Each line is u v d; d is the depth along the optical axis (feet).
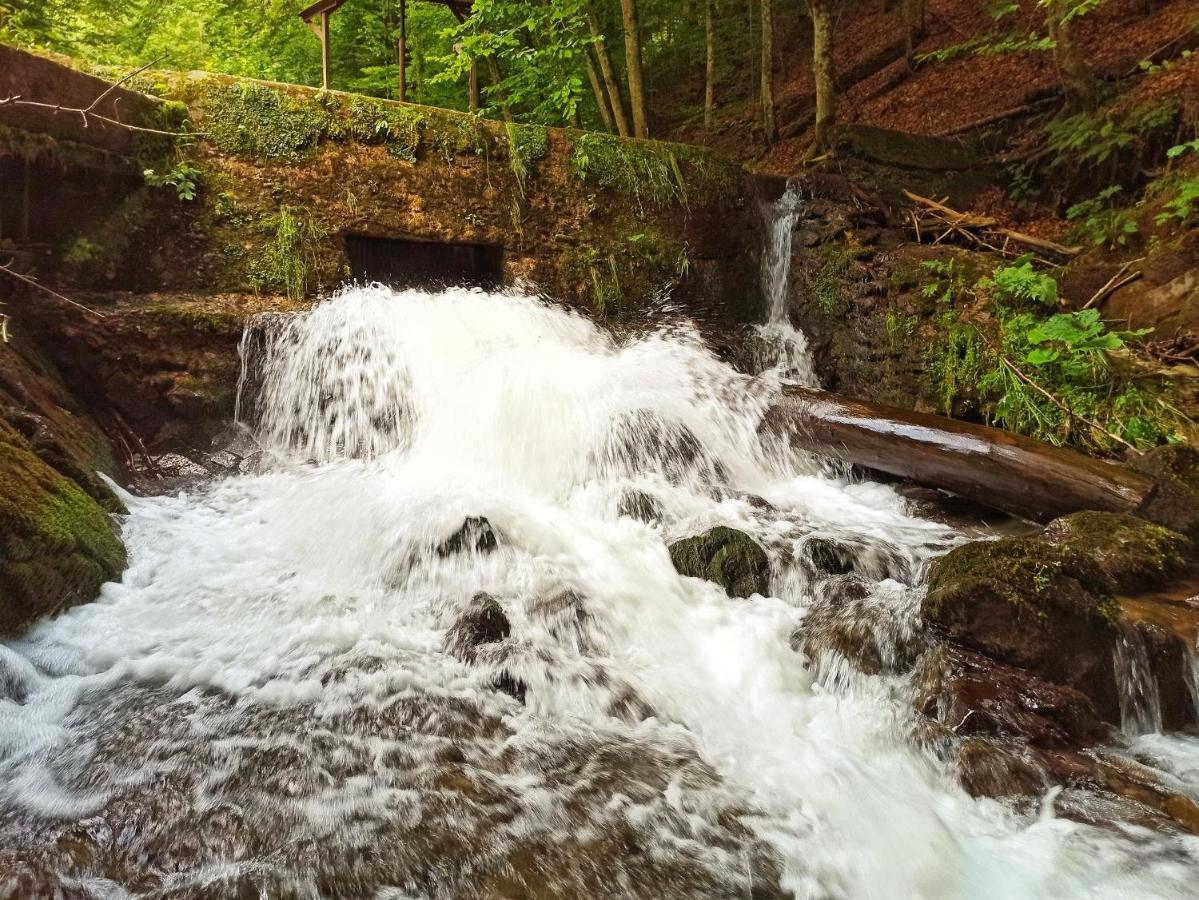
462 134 24.12
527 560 14.01
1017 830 8.47
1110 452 17.58
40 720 9.33
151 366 17.89
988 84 36.60
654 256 26.81
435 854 7.66
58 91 17.17
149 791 8.25
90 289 18.38
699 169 27.86
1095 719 10.36
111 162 18.62
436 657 11.34
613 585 13.48
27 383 15.05
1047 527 14.53
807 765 9.54
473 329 21.81
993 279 21.95
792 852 8.03
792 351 26.76
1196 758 10.04
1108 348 18.72
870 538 15.90
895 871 7.87
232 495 16.63
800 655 12.07
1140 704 10.88
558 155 25.71
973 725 9.95
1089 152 26.71
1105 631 10.94
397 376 20.18
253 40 38.22
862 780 9.27
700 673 11.59
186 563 13.34
